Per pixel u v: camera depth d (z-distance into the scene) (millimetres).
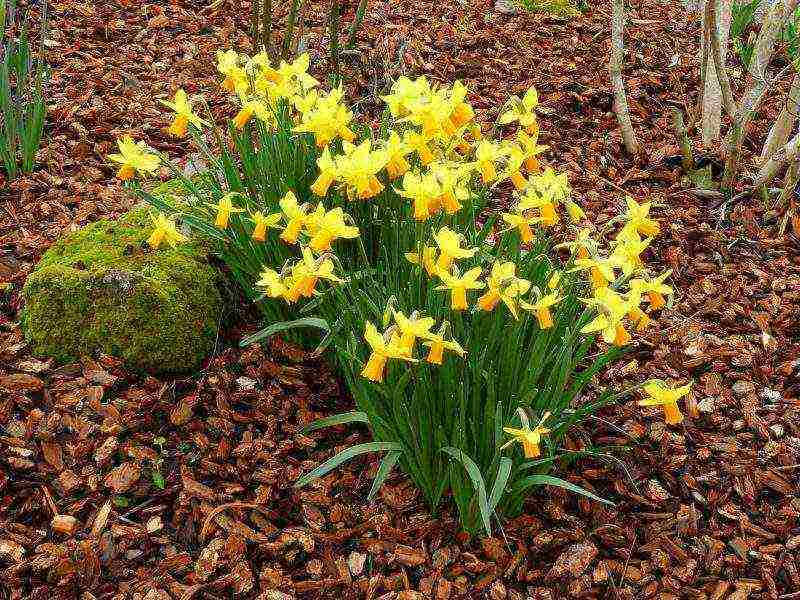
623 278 1020
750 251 1654
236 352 1354
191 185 1283
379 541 1139
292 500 1180
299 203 1284
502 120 1148
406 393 1111
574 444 1255
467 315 1134
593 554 1131
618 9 1761
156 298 1285
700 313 1522
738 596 1104
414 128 1229
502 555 1126
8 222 1554
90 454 1205
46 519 1134
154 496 1169
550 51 2232
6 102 1575
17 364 1304
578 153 1883
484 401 1099
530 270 1119
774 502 1219
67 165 1703
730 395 1369
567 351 1034
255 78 1264
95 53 2031
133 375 1310
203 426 1254
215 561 1103
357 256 1296
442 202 1030
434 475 1126
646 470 1244
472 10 2387
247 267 1304
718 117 1874
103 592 1067
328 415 1286
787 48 2258
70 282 1291
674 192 1809
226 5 2279
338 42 2150
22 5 2059
